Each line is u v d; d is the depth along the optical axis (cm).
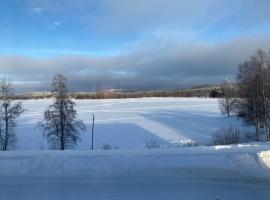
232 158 1194
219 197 855
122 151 1359
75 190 910
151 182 978
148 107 10281
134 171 1078
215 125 6469
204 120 7269
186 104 11212
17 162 1152
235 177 1024
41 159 1172
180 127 6256
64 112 4209
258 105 5309
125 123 6794
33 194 880
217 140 3353
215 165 1132
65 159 1180
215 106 10412
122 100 12988
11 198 849
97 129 6000
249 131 5116
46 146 4406
